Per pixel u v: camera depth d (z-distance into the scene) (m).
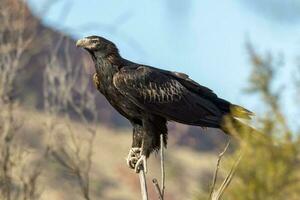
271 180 7.28
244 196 7.32
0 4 16.44
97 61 12.55
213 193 7.99
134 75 12.48
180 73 12.95
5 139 15.45
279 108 7.56
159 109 12.45
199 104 12.53
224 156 8.05
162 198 8.71
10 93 15.98
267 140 7.38
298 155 7.32
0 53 16.25
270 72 7.87
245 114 11.22
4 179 15.09
